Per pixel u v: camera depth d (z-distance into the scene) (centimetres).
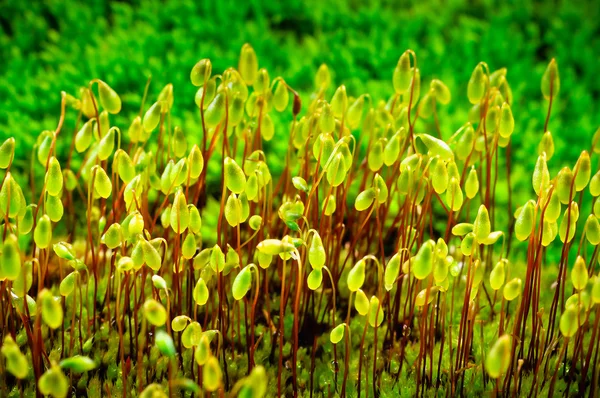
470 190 13
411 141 14
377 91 19
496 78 14
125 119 18
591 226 12
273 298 14
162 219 13
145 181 13
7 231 13
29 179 17
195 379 13
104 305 14
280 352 12
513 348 13
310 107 14
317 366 14
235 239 14
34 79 19
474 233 12
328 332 14
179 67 19
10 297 13
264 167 13
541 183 12
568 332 12
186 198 13
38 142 14
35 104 18
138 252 12
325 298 14
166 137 17
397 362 14
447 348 14
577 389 13
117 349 13
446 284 13
